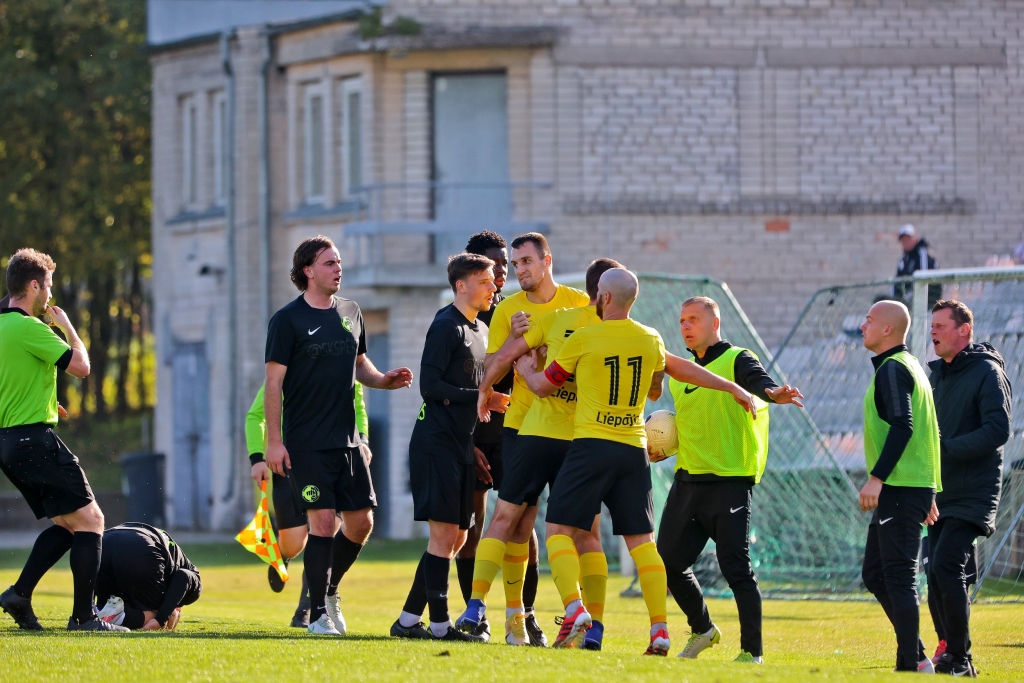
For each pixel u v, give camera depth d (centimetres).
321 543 2848
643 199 7775
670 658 2380
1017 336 4309
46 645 2345
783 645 3192
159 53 9150
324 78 8269
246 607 4141
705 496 2748
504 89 7906
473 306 2806
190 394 9075
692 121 7775
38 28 11025
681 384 2803
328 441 2847
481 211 7919
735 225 7781
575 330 2673
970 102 7788
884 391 2595
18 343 2773
